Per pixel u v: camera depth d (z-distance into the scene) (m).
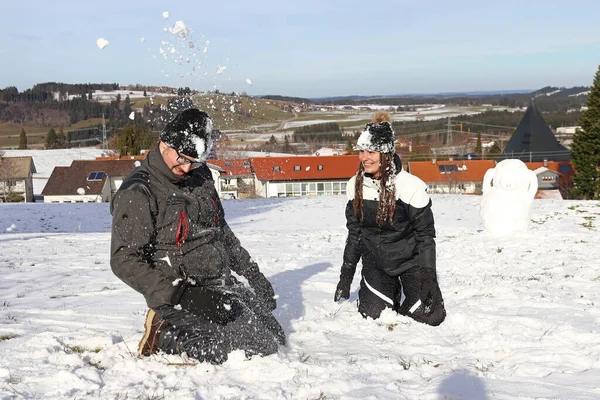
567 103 155.25
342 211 25.02
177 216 3.54
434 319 4.69
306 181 52.69
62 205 28.30
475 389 3.21
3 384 3.10
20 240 14.20
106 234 16.27
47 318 4.89
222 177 51.44
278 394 3.10
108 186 51.34
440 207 24.30
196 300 3.46
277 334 4.04
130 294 6.10
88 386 3.16
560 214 18.98
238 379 3.36
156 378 3.35
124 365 3.53
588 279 7.25
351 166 53.59
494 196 13.01
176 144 3.42
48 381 3.21
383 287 4.91
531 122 67.75
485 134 102.06
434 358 3.87
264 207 27.12
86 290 6.41
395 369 3.58
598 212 19.36
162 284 3.45
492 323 4.64
